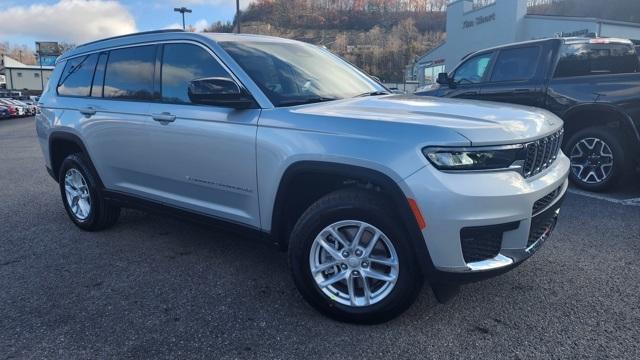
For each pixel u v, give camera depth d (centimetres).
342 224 286
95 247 439
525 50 653
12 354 271
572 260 384
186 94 370
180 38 384
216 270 380
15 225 514
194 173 361
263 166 314
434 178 254
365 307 287
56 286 357
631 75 550
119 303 328
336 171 279
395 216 271
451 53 3378
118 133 416
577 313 302
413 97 365
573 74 628
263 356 264
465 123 270
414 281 273
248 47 373
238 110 330
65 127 471
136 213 545
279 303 324
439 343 272
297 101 331
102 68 450
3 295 344
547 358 257
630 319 294
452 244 256
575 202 550
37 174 846
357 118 284
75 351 273
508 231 268
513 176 267
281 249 329
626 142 561
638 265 372
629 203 542
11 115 3756
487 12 2959
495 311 305
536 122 297
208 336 285
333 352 266
